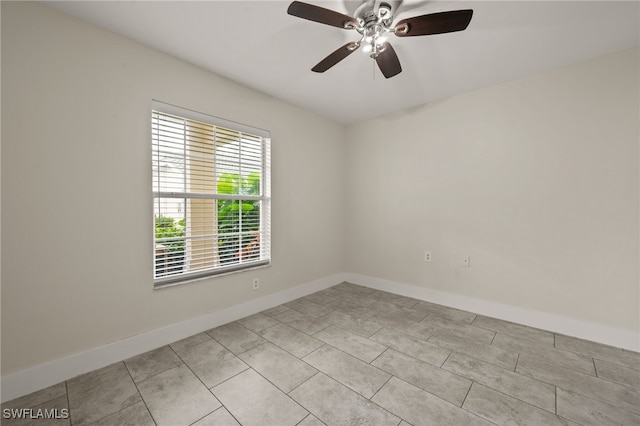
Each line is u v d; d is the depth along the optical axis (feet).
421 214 10.37
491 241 8.75
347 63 7.34
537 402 4.92
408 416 4.60
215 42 6.44
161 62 6.81
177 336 7.18
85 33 5.68
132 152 6.38
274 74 7.97
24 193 5.06
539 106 7.84
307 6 4.22
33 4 5.10
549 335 7.49
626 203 6.71
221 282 8.18
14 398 4.97
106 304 6.06
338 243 12.49
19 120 4.99
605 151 6.93
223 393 5.17
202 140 7.78
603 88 6.93
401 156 10.87
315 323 8.28
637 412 4.68
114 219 6.14
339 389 5.29
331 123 11.97
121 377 5.63
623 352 6.58
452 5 5.19
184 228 7.54
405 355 6.50
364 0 5.12
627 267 6.72
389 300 10.34
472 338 7.33
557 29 5.89
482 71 7.77
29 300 5.14
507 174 8.41
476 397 5.07
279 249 9.87
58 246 5.43
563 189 7.52
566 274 7.52
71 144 5.55
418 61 7.24
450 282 9.68
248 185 9.01
